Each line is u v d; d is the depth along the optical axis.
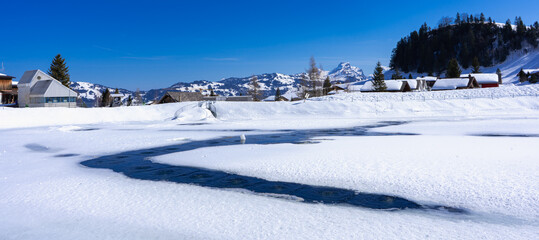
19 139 27.25
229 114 51.41
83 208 8.74
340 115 46.72
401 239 6.23
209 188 10.48
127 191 10.36
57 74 84.06
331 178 10.96
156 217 7.92
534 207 7.55
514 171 10.30
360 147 16.56
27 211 8.63
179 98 84.88
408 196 8.88
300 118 46.59
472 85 87.50
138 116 54.84
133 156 17.61
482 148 14.71
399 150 15.05
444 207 7.98
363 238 6.34
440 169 11.08
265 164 13.52
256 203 8.82
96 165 15.17
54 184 11.49
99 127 39.56
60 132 33.19
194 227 7.21
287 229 6.93
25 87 63.28
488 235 6.31
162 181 11.59
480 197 8.38
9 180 12.37
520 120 31.03
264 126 35.66
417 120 36.94
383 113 45.94
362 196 9.09
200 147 20.14
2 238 6.97
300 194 9.52
